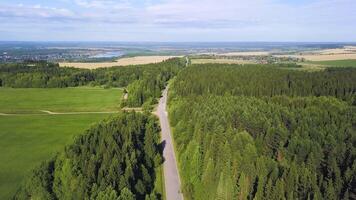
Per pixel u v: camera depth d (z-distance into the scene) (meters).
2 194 77.50
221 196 65.56
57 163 79.19
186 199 74.12
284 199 59.69
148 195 72.00
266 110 108.62
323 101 124.25
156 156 92.38
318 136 85.25
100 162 76.75
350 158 73.44
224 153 73.50
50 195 69.69
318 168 72.75
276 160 79.94
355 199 63.34
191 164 81.44
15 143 113.62
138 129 104.12
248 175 67.50
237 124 97.56
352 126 95.62
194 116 106.56
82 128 131.00
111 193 63.66
